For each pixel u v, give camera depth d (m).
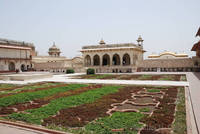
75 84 15.91
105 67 37.66
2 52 37.00
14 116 6.45
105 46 39.09
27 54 44.06
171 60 36.19
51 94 10.91
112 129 4.96
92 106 7.61
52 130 4.92
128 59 40.59
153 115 6.20
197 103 7.48
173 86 13.73
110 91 11.63
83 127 5.29
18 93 11.45
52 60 53.06
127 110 6.97
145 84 15.06
